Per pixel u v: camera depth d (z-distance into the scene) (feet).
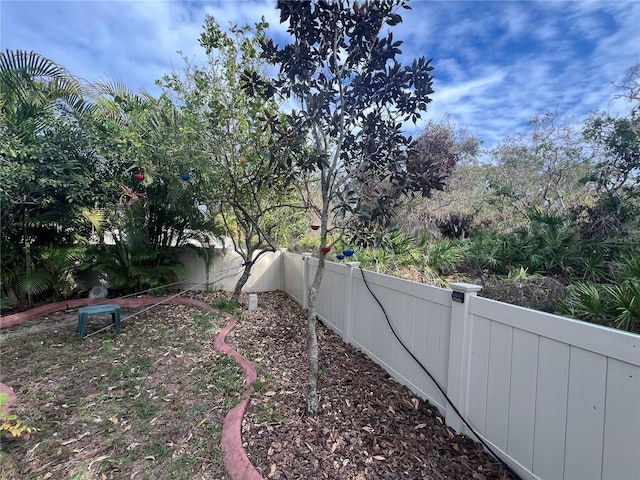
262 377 9.95
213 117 13.99
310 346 8.11
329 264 14.92
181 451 6.73
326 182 8.42
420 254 18.90
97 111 17.98
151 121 17.07
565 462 5.09
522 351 5.84
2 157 14.15
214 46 13.57
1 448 6.84
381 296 10.65
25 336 13.87
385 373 10.25
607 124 21.89
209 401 8.64
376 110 8.79
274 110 13.19
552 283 14.99
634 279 10.25
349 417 7.73
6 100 15.88
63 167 15.87
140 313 17.60
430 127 31.07
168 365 11.03
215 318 16.57
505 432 6.15
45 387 9.53
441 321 7.94
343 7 7.80
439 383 7.93
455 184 30.32
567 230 19.12
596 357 4.68
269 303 20.86
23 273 17.97
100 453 6.73
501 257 19.25
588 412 4.77
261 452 6.44
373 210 7.79
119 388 9.46
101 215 18.13
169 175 16.16
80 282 20.95
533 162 27.81
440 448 6.68
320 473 5.90
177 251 22.70
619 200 19.98
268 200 17.58
